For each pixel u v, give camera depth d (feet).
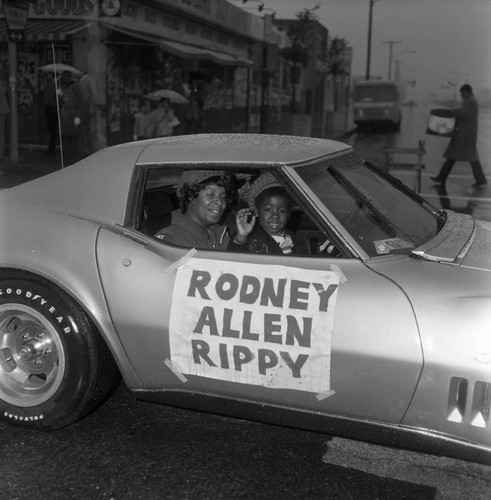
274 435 12.21
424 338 9.67
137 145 12.48
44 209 12.01
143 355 11.11
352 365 9.98
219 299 10.64
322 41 37.70
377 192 12.17
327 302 10.15
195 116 45.44
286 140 12.62
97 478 10.77
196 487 10.57
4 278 11.64
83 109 38.75
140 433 12.14
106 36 42.78
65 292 11.33
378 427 10.12
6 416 11.96
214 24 42.55
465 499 10.39
